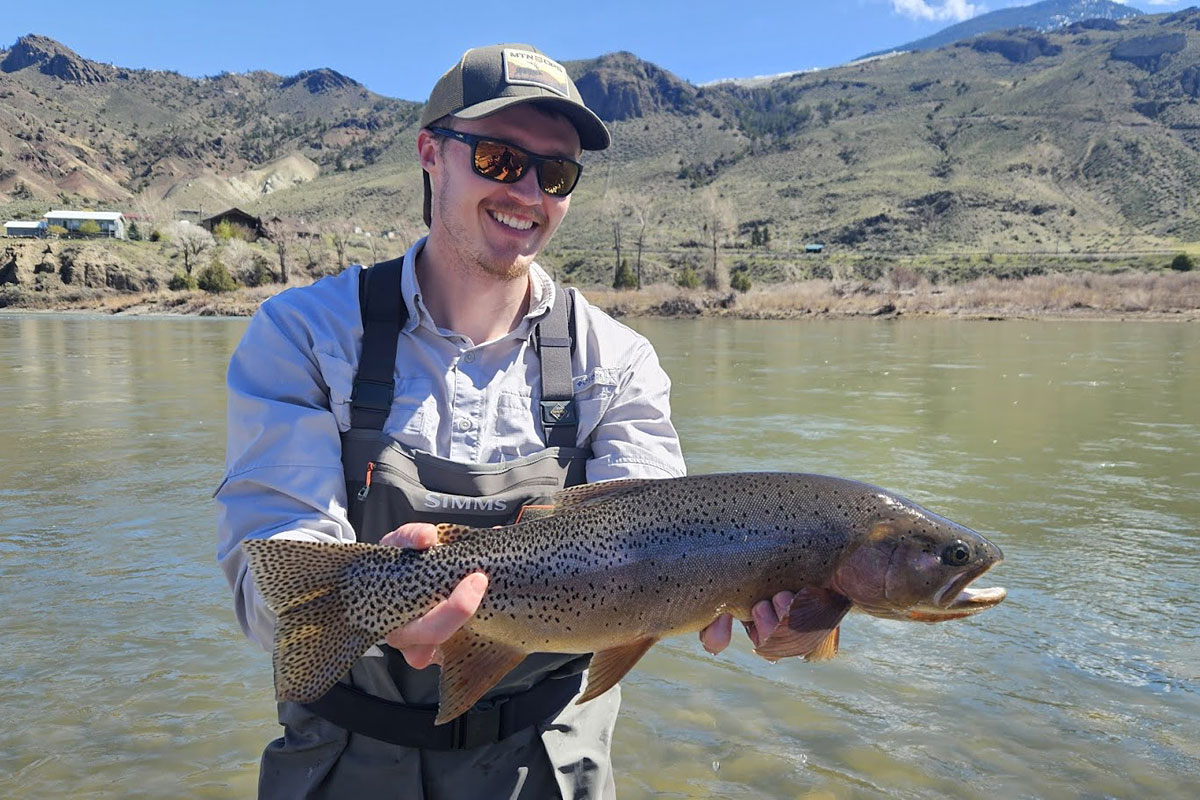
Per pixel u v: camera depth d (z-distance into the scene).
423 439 0.94
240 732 1.84
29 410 5.96
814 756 1.76
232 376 0.94
